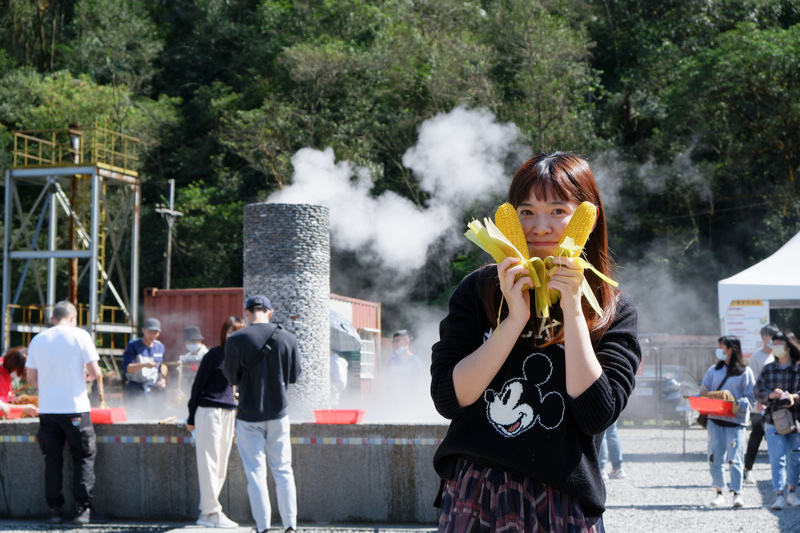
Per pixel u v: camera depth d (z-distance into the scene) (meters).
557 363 2.05
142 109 41.66
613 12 39.56
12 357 8.73
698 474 11.33
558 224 2.08
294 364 6.91
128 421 8.02
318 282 8.93
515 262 1.96
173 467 7.80
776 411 8.46
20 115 40.09
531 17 32.84
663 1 38.06
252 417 6.72
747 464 10.30
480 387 2.01
